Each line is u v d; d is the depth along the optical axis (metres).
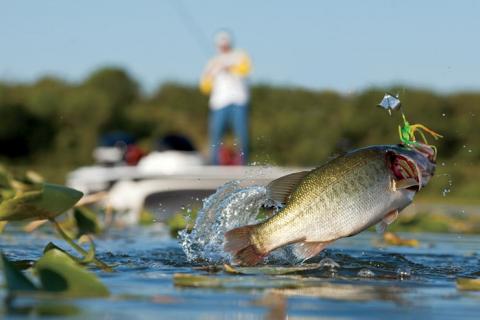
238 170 14.69
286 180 5.06
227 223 6.02
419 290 4.35
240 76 15.61
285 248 5.50
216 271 4.98
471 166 25.38
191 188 14.70
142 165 15.05
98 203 13.38
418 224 10.60
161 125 31.62
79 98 30.36
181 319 3.28
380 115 24.66
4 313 3.18
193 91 34.16
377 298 3.97
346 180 4.93
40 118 30.00
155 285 4.22
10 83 32.38
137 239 8.11
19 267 4.88
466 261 6.23
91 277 3.86
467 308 3.76
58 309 3.32
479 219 13.69
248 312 3.48
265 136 27.03
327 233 4.95
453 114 27.41
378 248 7.28
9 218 4.82
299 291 4.14
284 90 29.66
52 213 4.86
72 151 29.70
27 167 28.42
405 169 4.87
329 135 25.73
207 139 31.30
